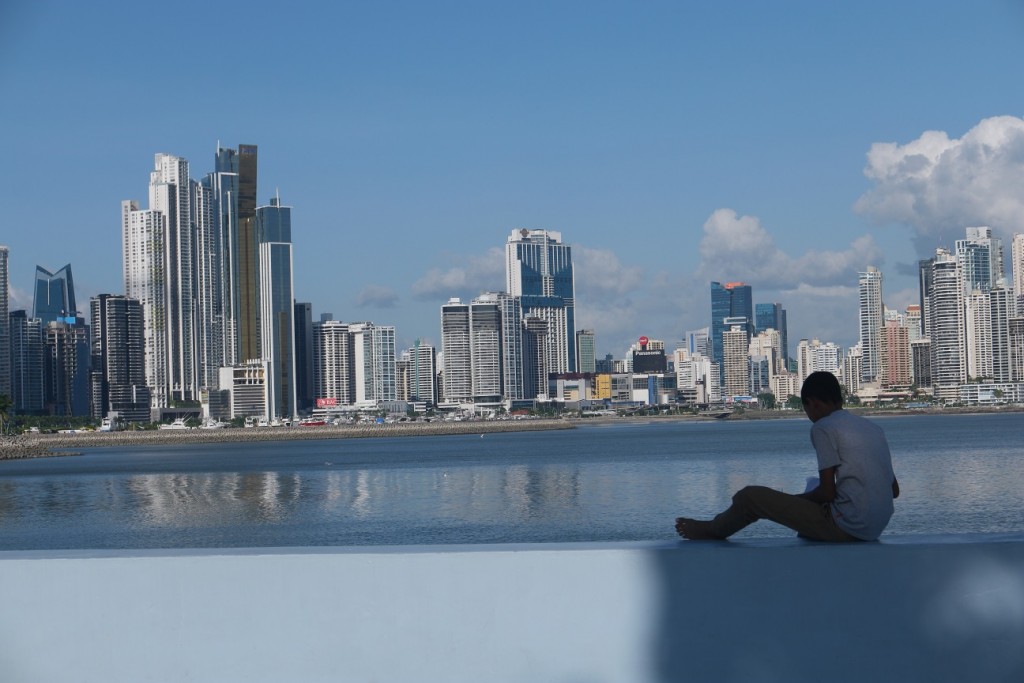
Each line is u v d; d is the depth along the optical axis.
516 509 54.88
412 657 6.16
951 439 149.25
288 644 6.18
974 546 5.95
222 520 53.12
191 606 6.18
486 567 6.15
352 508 58.03
